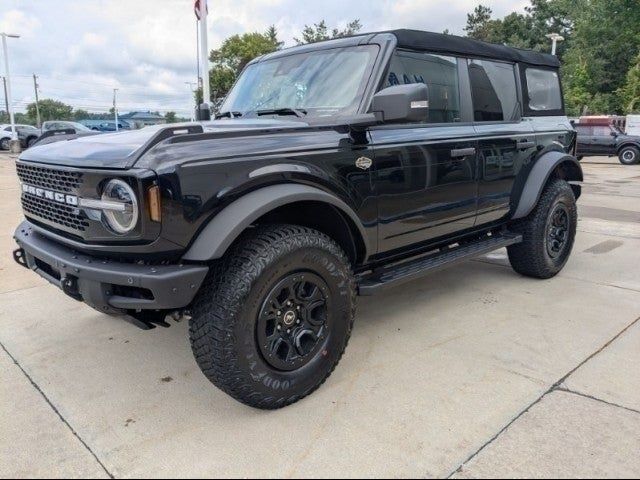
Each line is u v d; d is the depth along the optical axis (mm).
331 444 2408
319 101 3309
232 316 2410
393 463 2271
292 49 3877
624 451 2328
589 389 2850
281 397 2637
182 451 2377
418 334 3609
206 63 9961
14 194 10672
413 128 3406
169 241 2334
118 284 2363
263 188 2562
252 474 2221
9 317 3992
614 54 36250
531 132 4461
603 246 6250
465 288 4605
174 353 3383
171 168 2295
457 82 3832
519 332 3625
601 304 4172
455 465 2252
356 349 3377
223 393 2881
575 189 5176
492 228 4383
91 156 2500
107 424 2594
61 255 2635
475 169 3834
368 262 3336
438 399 2766
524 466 2238
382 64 3232
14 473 2242
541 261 4656
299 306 2676
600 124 20734
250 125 2869
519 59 4496
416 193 3369
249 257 2475
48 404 2777
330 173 2830
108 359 3297
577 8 37000
